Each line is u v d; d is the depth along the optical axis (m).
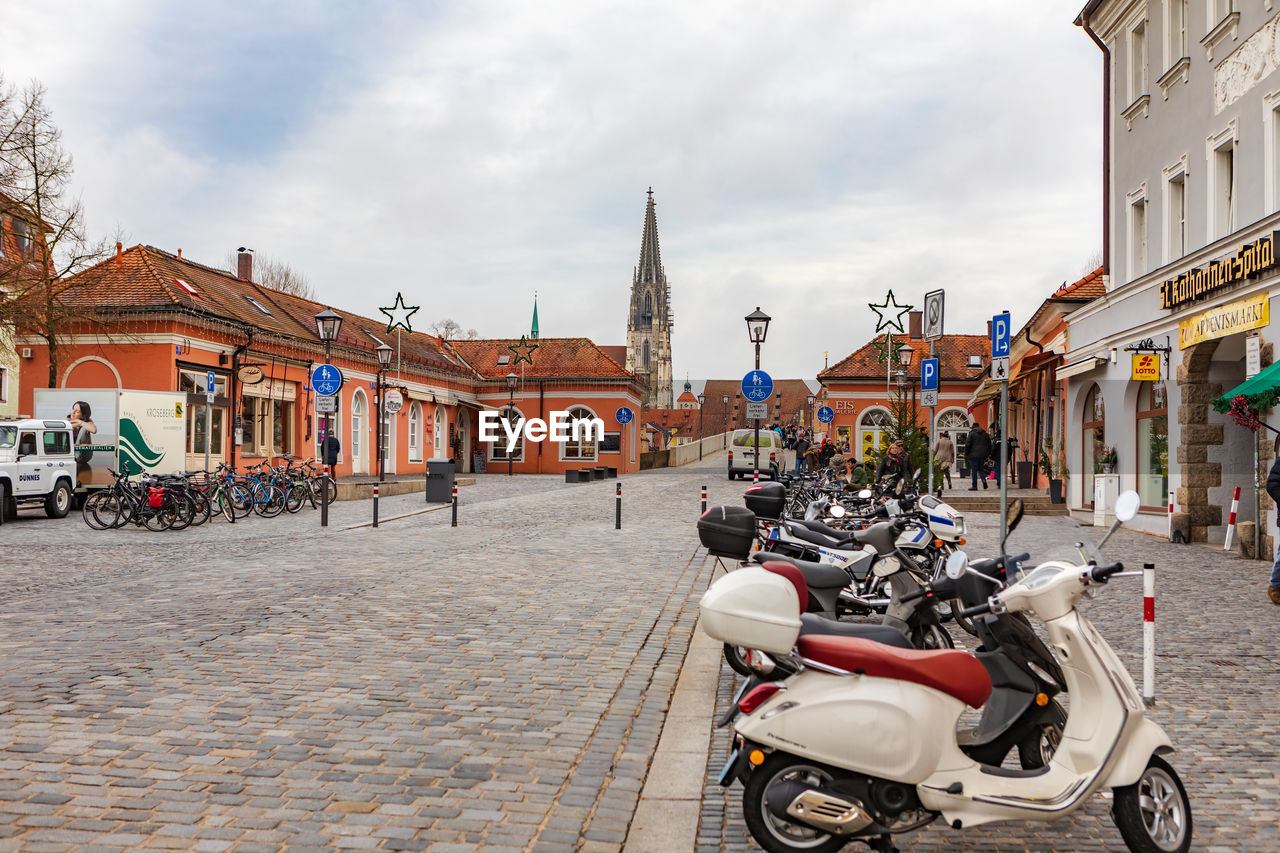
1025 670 4.71
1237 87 16.02
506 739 5.86
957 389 53.09
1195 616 9.86
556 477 47.25
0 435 20.67
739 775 4.19
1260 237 14.49
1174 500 17.58
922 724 4.03
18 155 25.61
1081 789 4.12
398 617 9.59
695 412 115.94
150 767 5.24
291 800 4.80
